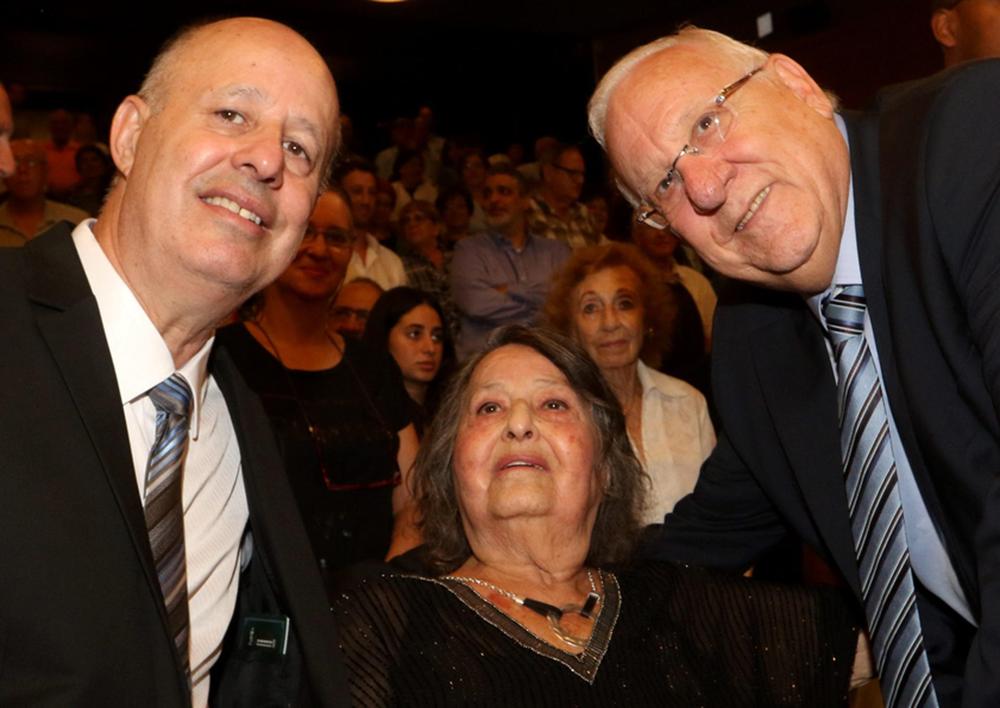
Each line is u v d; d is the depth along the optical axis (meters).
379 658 2.16
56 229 1.76
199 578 1.87
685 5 9.52
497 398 2.41
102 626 1.54
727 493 2.55
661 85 2.14
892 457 2.08
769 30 8.73
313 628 1.90
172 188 1.73
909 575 2.07
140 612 1.59
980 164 1.85
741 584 2.47
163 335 1.80
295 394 3.09
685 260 6.03
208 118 1.77
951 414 1.91
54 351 1.61
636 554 2.55
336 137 1.91
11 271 1.67
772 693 2.33
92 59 9.23
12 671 1.49
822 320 2.21
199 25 1.87
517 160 9.95
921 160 1.93
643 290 3.46
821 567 3.98
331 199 3.25
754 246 2.07
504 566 2.35
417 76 10.38
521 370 2.42
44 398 1.58
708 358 4.50
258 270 1.79
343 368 3.24
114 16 9.22
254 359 3.10
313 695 1.87
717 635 2.38
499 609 2.25
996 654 1.68
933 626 2.19
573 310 3.45
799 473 2.26
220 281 1.74
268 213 1.77
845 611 2.43
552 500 2.32
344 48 10.12
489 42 10.41
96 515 1.57
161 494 1.72
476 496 2.34
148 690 1.58
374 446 3.10
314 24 9.98
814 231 2.02
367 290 4.46
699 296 5.59
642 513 2.56
